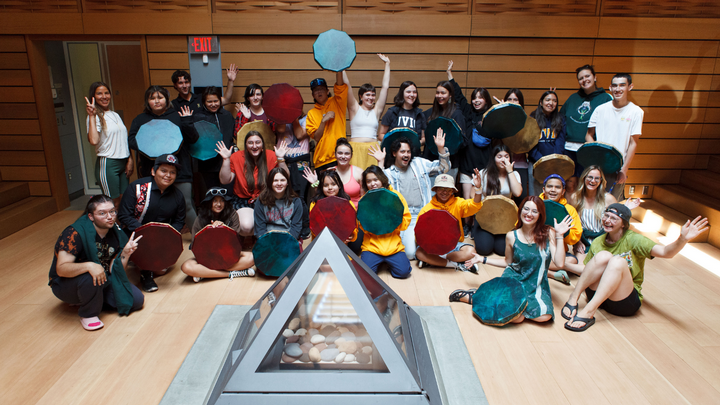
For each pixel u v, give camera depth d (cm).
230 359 165
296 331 154
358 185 360
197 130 373
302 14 444
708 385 214
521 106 363
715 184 441
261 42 452
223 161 355
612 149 338
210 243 311
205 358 230
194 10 443
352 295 157
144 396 207
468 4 448
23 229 427
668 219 418
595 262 261
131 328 261
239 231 353
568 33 453
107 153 386
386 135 365
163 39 450
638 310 281
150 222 304
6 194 449
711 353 238
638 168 494
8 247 382
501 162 360
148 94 365
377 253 323
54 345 244
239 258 324
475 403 200
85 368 225
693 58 465
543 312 260
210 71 457
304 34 448
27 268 341
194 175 457
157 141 354
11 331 257
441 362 228
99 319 268
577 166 399
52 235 411
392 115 408
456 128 359
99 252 261
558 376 220
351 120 400
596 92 389
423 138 402
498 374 221
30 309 282
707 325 265
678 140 486
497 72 464
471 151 393
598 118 380
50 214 474
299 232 339
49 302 291
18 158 475
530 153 397
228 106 465
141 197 309
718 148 484
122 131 394
